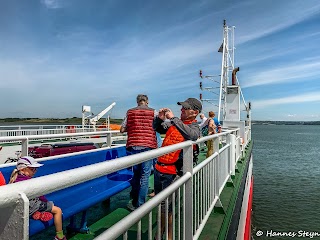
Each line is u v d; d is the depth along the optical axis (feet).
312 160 156.46
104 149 19.67
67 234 12.49
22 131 57.67
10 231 3.03
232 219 15.25
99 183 16.43
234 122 52.11
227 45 73.61
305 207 65.51
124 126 16.20
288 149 230.07
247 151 50.67
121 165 5.10
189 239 9.86
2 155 45.52
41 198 9.84
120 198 18.29
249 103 80.02
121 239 11.47
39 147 30.17
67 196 13.57
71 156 16.19
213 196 15.42
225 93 70.54
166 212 7.70
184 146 9.19
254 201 70.95
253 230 52.13
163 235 11.45
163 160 11.98
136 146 15.42
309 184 91.09
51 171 14.55
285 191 81.61
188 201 9.89
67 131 71.31
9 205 2.93
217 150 16.53
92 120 84.79
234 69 71.87
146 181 15.10
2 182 8.75
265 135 558.97
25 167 9.70
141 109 15.66
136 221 5.67
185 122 12.00
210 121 30.32
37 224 9.43
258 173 113.09
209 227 13.83
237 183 23.94
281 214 60.75
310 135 562.66
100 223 13.73
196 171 10.84
